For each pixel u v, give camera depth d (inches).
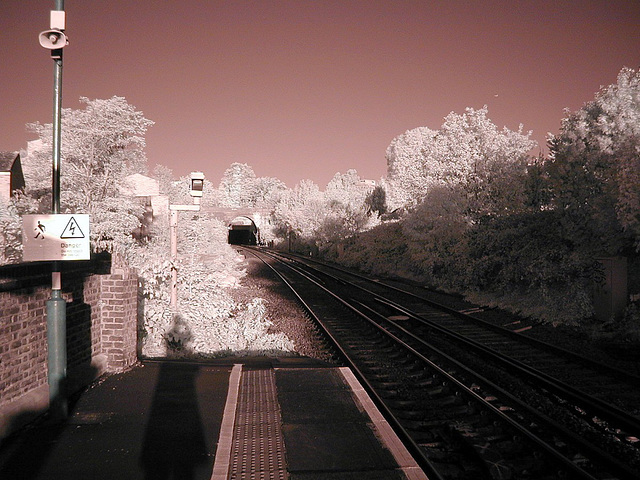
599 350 439.5
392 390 335.0
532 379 346.9
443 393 323.9
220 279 951.0
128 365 328.5
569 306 589.0
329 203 2007.9
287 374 333.1
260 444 215.6
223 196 5777.6
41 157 714.8
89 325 299.3
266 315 660.7
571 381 346.6
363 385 336.8
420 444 238.4
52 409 230.5
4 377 212.5
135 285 343.9
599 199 609.3
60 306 230.7
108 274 319.0
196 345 440.5
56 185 223.8
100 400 263.7
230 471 189.8
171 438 217.0
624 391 324.5
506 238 733.9
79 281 284.0
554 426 249.3
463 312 657.6
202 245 1145.4
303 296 849.5
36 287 237.9
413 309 701.3
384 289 954.7
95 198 727.1
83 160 737.6
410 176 1020.5
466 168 894.4
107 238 693.9
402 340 494.0
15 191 601.6
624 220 526.6
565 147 701.9
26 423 226.7
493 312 662.5
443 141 952.9
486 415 274.4
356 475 187.2
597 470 212.1
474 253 852.6
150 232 979.9
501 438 244.8
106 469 187.3
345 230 1723.7
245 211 3563.0
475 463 221.1
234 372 328.5
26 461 193.0
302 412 256.5
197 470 188.1
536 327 555.2
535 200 771.4
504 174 851.4
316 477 185.5
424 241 979.3
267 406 265.6
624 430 258.4
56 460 194.1
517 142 900.0
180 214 1003.9
